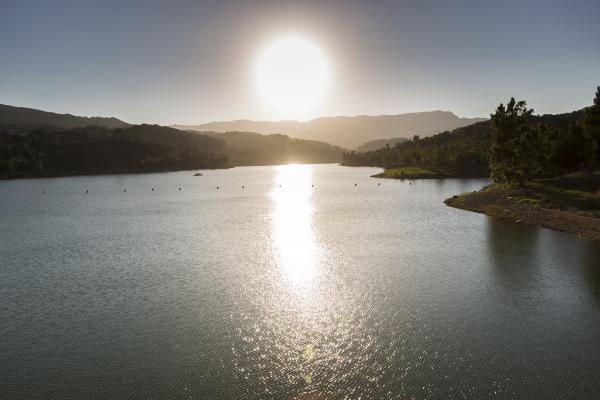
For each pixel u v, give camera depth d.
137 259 69.38
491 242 74.94
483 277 56.06
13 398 31.78
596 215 85.81
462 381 32.78
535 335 39.91
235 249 74.88
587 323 42.22
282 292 52.31
